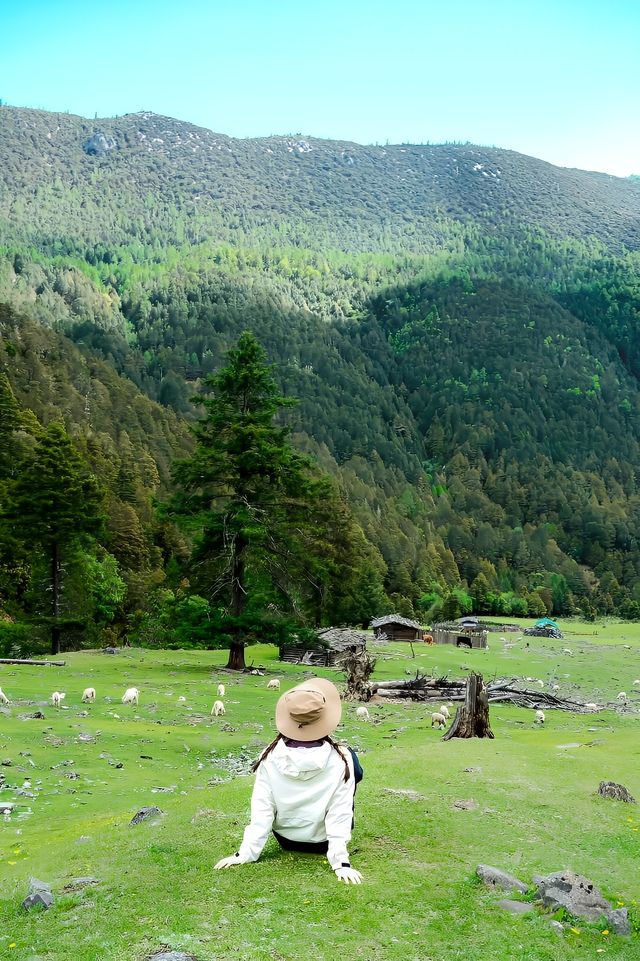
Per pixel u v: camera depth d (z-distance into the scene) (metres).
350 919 7.37
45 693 34.22
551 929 7.59
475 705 22.75
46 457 58.94
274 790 8.41
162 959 6.45
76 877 8.72
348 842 9.09
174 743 26.02
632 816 11.75
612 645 109.69
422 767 14.24
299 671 53.09
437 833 10.12
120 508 114.94
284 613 50.81
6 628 62.34
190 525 48.31
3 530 60.25
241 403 51.59
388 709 39.44
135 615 84.62
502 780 13.20
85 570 73.62
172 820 11.22
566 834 10.60
